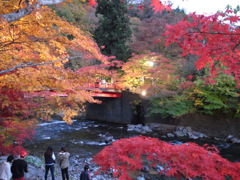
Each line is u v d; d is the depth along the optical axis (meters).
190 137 18.48
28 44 5.53
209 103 19.11
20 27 4.64
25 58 5.72
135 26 33.62
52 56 6.13
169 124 21.20
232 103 18.09
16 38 4.91
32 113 7.33
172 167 3.81
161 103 19.31
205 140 17.69
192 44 4.20
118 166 3.99
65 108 7.33
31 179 7.45
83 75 6.67
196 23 3.77
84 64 25.34
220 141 17.47
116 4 26.80
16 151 7.04
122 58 26.38
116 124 24.39
